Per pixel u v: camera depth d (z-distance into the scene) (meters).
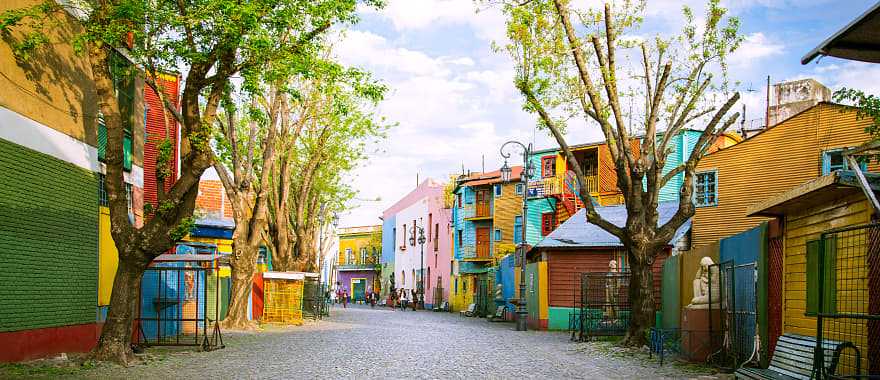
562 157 42.59
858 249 9.83
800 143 26.22
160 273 19.70
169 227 14.86
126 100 18.81
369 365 15.33
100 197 17.59
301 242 38.19
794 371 10.94
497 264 45.03
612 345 20.61
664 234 20.03
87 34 14.13
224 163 27.78
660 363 15.50
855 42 8.89
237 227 27.11
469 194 53.47
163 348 18.41
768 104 33.62
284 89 16.23
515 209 48.88
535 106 20.66
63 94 15.62
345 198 43.44
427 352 18.56
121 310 14.84
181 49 14.57
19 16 12.91
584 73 20.11
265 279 31.64
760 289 13.53
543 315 29.75
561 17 19.97
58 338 15.13
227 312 27.50
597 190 39.78
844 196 10.30
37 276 14.32
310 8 14.89
